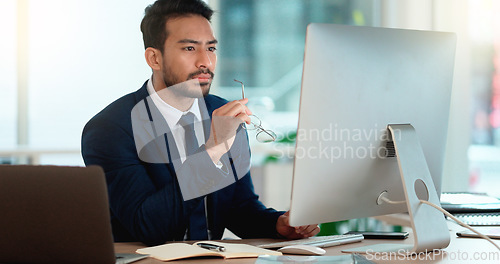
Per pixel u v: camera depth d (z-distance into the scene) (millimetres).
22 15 3871
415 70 1328
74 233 1070
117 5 3943
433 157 1416
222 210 1739
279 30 4191
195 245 1347
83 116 3975
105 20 3943
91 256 1078
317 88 1188
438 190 1458
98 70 3963
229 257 1247
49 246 1078
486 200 1987
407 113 1333
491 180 3377
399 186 1364
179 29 1781
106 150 1664
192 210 1501
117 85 3988
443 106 1402
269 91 4203
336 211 1291
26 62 3895
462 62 3451
